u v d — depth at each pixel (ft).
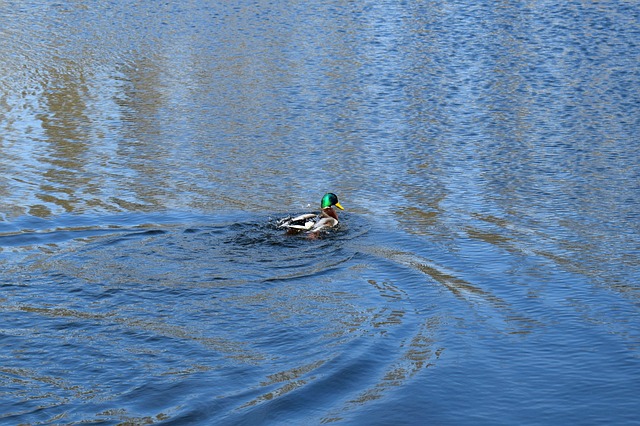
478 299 101.81
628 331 93.81
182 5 309.01
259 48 247.70
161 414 74.84
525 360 86.94
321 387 80.12
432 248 118.11
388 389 80.74
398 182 147.84
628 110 190.19
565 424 75.87
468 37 256.73
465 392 80.69
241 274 107.24
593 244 120.16
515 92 204.85
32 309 94.94
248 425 73.82
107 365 83.10
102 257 111.04
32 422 73.00
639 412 77.82
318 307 98.12
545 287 105.60
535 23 271.49
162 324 92.32
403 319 95.66
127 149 164.55
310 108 193.16
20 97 201.26
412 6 298.76
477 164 157.89
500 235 123.65
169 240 117.91
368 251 116.78
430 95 203.10
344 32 264.52
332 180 148.36
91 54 243.19
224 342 88.79
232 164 156.25
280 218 128.77
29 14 296.30
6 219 124.98
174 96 202.80
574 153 163.43
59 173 149.18
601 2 298.97
